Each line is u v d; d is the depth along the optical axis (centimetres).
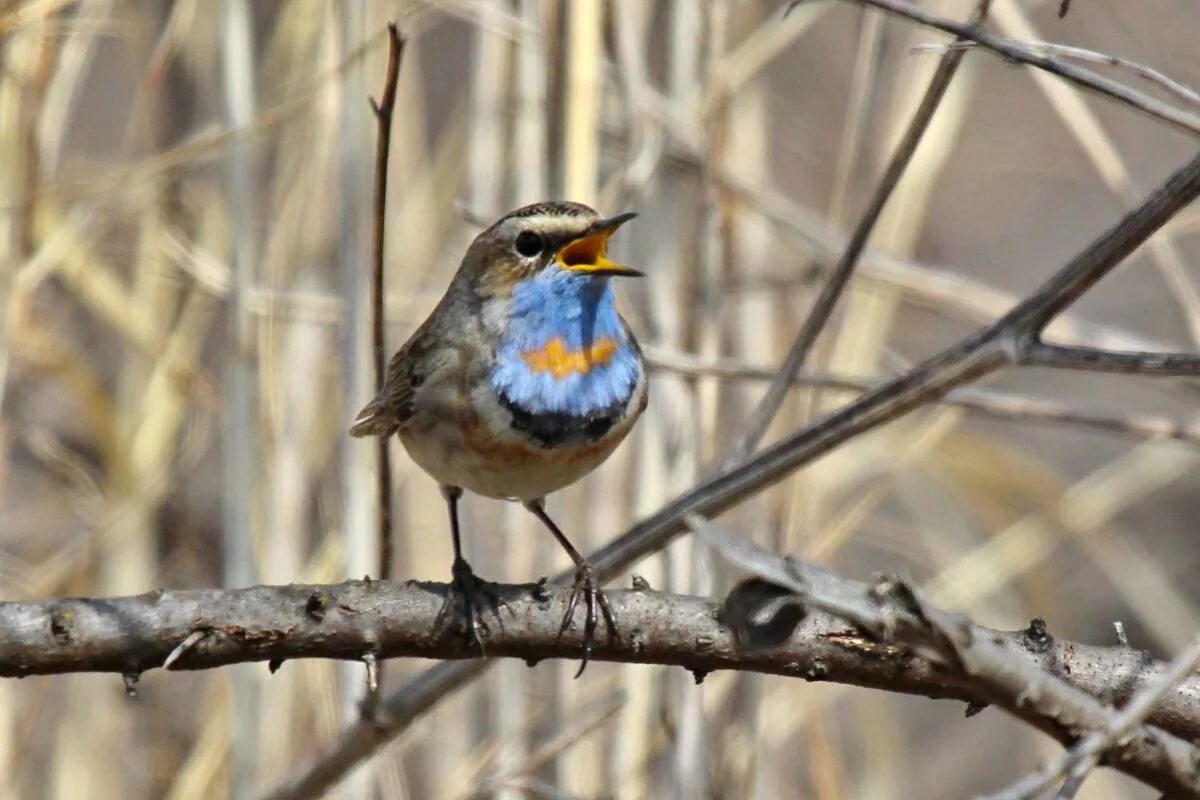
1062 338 1173
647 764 1059
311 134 1178
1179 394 1327
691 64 1115
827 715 1311
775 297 1230
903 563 1453
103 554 1215
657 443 1066
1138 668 754
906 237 1207
